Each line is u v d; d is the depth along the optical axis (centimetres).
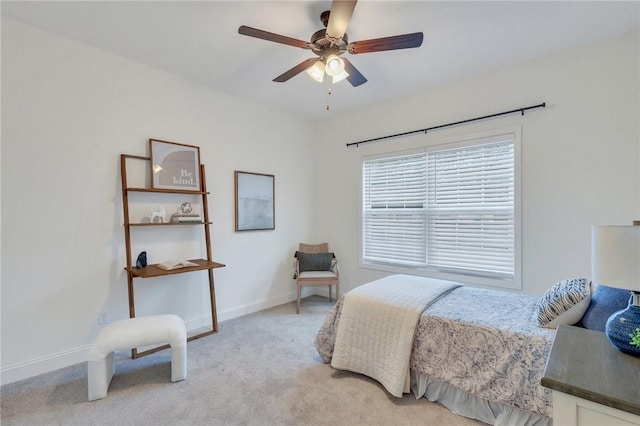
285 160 427
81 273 257
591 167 257
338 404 199
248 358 262
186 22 226
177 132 316
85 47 258
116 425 179
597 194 255
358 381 225
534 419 164
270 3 205
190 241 329
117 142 276
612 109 248
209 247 321
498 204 309
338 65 206
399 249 384
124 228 278
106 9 212
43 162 239
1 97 222
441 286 260
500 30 236
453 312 206
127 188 273
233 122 367
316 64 226
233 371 240
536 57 279
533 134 284
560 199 272
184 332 234
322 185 463
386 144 390
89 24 229
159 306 305
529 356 165
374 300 229
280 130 420
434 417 187
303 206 453
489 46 260
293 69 234
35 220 236
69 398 205
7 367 223
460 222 335
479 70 304
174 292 316
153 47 262
